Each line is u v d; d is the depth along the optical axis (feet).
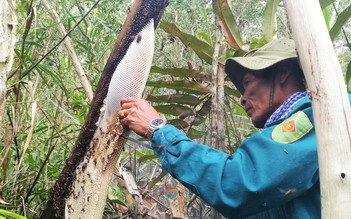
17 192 6.51
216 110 5.73
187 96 6.46
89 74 9.34
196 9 10.38
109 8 8.85
